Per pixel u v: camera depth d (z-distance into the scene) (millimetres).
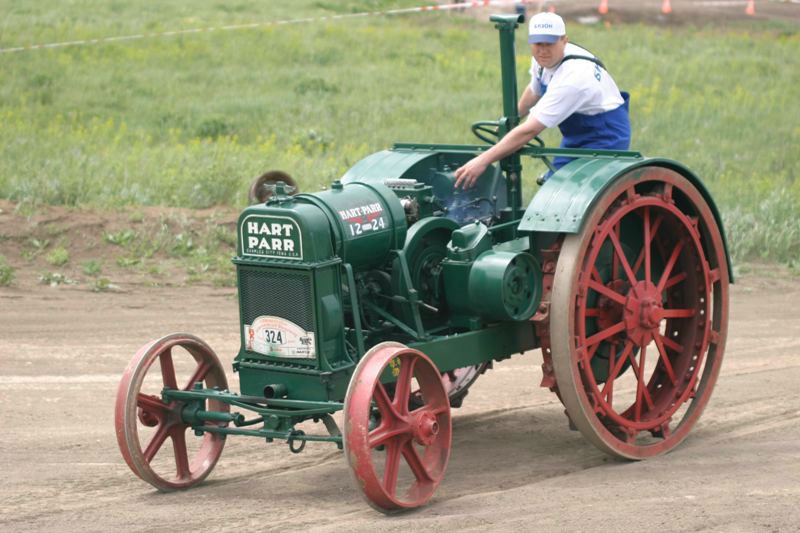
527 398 9023
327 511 6223
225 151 17578
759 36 32531
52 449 7570
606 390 7164
